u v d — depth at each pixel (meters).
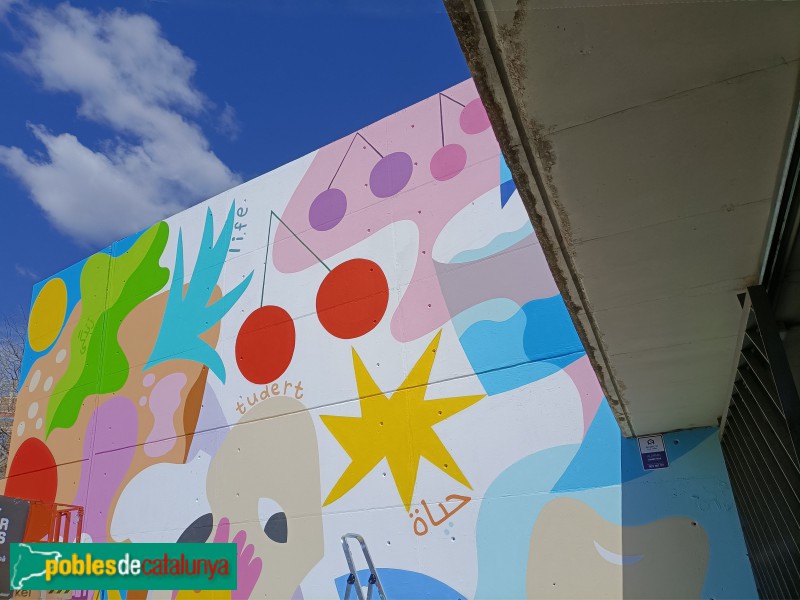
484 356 5.00
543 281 4.98
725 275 2.36
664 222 2.10
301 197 6.64
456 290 5.33
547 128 1.77
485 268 5.27
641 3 1.40
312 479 5.41
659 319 2.66
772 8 1.41
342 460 5.32
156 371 7.01
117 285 7.96
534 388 4.70
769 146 1.79
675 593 3.77
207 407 6.40
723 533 3.79
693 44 1.51
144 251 7.85
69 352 8.15
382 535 4.87
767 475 2.94
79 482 7.12
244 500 5.74
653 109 1.70
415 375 5.25
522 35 1.50
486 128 5.69
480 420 4.82
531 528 4.33
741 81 1.60
